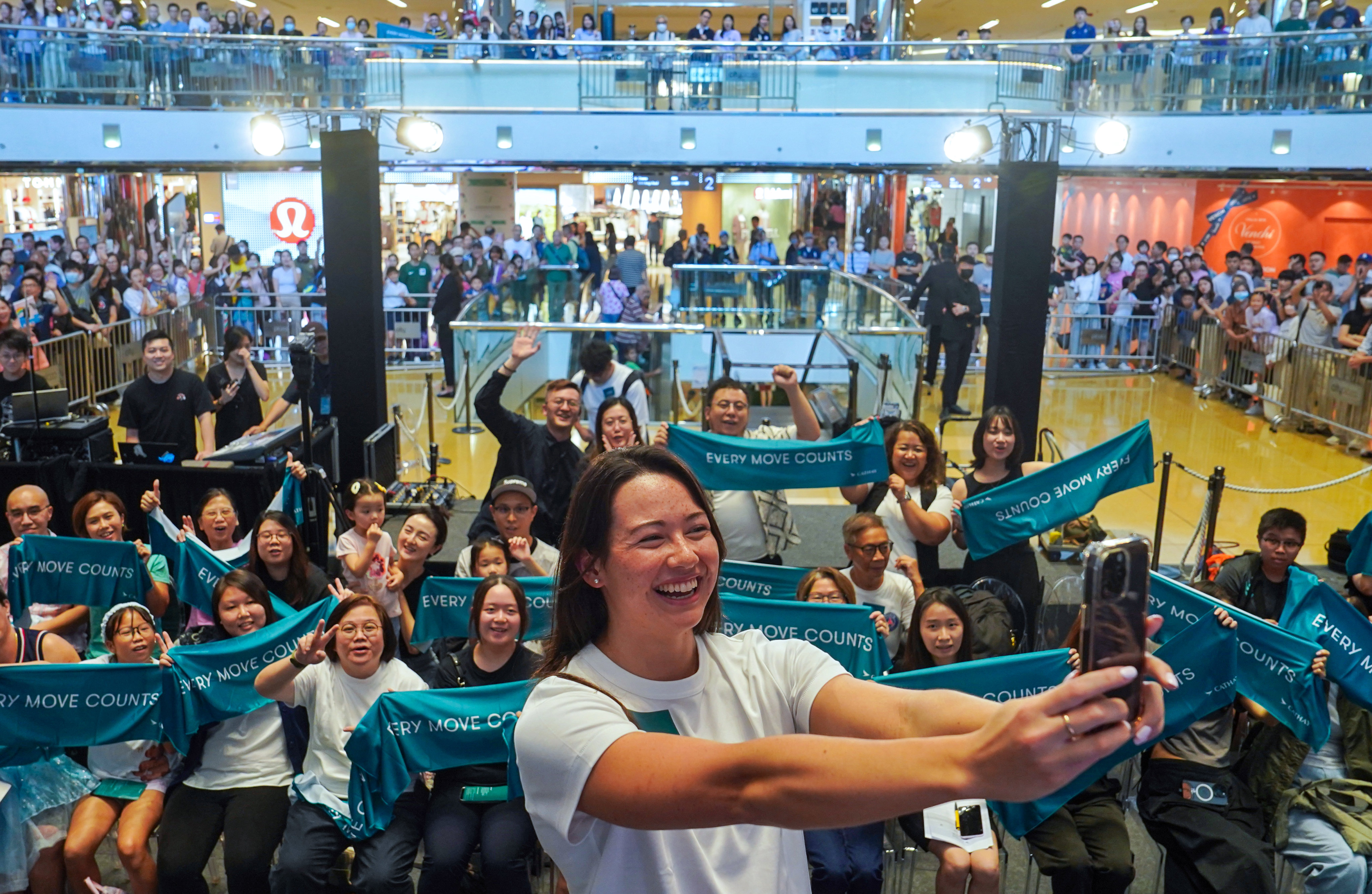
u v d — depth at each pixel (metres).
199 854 4.56
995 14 29.41
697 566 1.40
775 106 13.58
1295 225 18.91
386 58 13.32
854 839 4.53
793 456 6.02
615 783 1.14
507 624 4.80
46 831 4.72
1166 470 6.31
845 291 14.63
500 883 4.42
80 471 7.68
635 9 26.84
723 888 1.40
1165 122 13.23
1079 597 6.11
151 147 13.30
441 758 4.46
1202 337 15.11
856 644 4.71
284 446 8.16
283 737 4.91
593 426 8.18
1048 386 15.45
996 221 9.31
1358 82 12.73
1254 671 4.52
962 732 1.23
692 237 21.80
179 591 5.78
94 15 18.62
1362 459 11.74
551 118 13.55
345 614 4.73
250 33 19.31
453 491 9.28
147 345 8.23
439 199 22.38
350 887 4.54
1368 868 4.50
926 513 6.05
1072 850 4.51
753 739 1.18
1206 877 4.48
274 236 19.77
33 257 16.00
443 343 14.39
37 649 5.02
